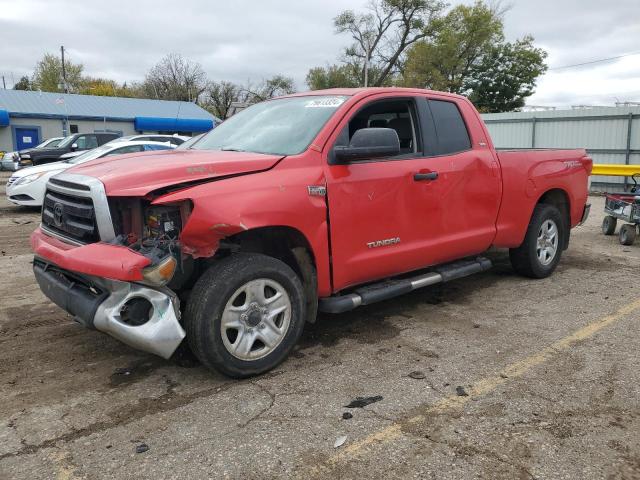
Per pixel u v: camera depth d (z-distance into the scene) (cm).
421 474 263
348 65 5244
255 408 328
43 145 2108
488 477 261
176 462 275
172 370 384
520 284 605
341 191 400
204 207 330
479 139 529
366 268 424
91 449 287
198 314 339
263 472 266
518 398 338
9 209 1316
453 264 526
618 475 262
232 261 353
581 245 852
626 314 498
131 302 332
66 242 368
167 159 381
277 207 360
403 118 482
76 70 6931
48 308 528
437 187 471
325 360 399
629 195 901
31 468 271
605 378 364
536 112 2111
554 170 603
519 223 568
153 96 6462
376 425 308
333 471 267
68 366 392
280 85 6456
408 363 393
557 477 261
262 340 367
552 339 437
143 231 347
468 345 426
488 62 4984
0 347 428
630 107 1867
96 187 338
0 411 327
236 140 450
